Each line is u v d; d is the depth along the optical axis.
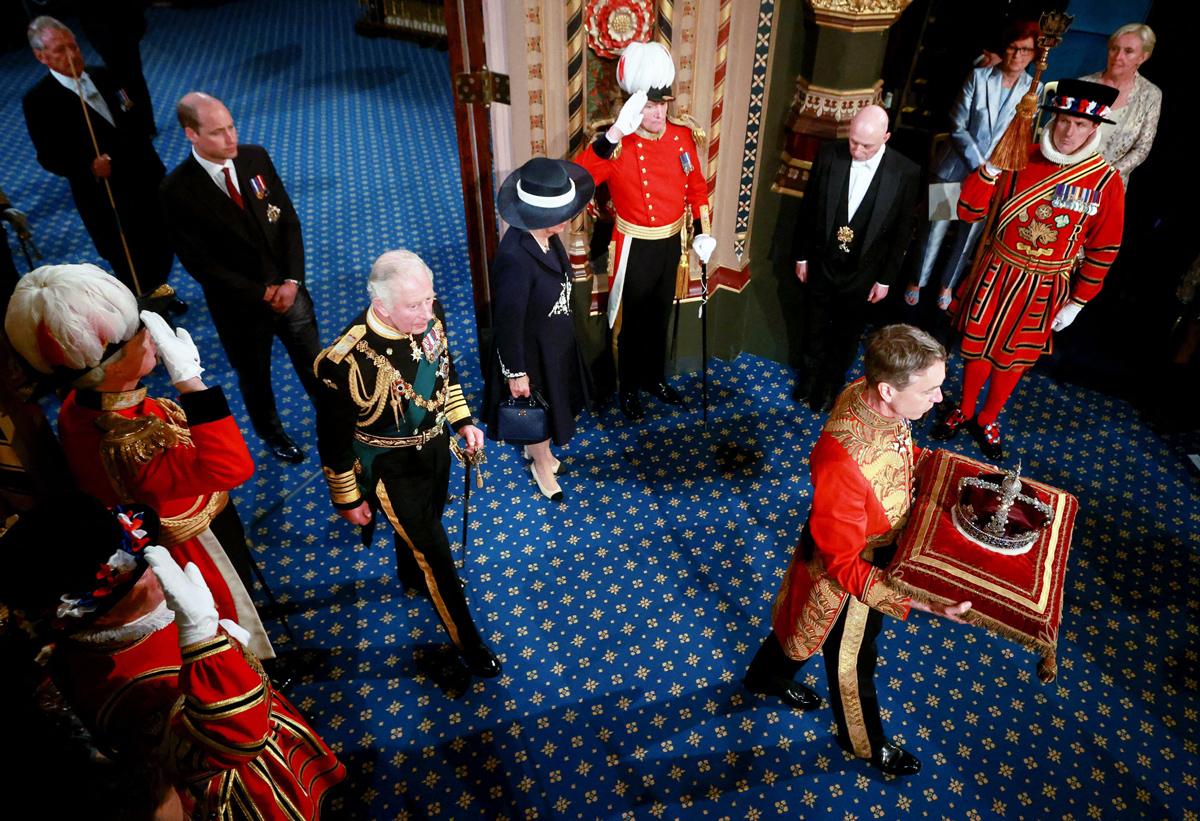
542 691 3.05
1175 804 2.73
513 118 3.61
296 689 3.04
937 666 3.15
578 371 3.67
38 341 1.88
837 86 3.63
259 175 3.47
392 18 9.54
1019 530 2.13
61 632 1.62
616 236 3.71
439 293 5.28
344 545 3.62
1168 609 3.37
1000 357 3.74
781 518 3.76
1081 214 3.29
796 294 4.39
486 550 3.61
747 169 4.01
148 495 2.12
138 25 5.57
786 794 2.75
